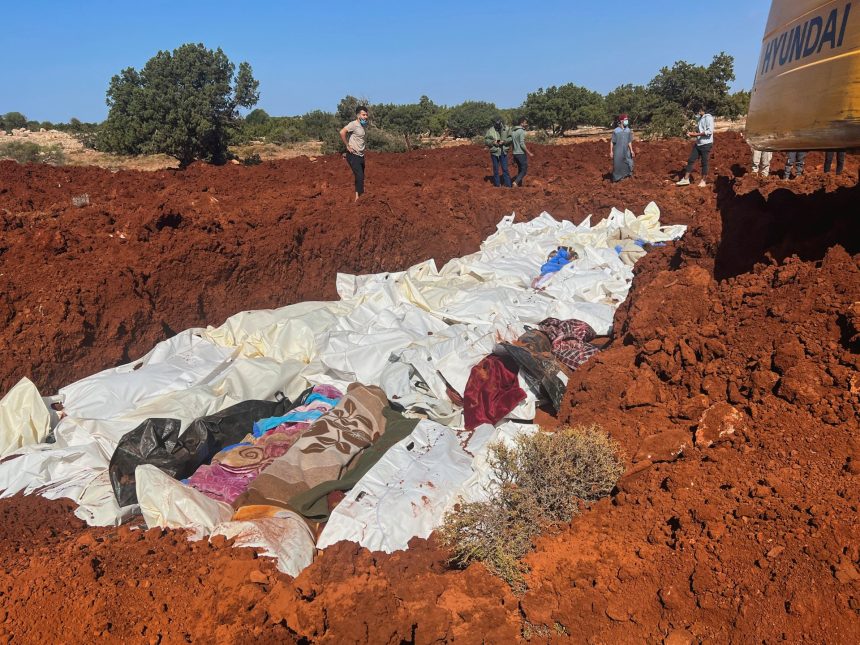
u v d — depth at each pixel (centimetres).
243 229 995
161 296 861
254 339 784
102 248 885
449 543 436
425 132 4362
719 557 365
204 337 814
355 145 1246
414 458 534
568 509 439
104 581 409
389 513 466
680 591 360
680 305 591
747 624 331
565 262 1062
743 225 654
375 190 1353
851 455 397
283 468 524
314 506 496
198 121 2375
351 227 1095
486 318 809
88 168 1557
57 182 1402
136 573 416
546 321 784
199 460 567
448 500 482
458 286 972
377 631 365
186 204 1117
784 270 550
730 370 503
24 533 484
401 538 459
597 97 4256
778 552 350
